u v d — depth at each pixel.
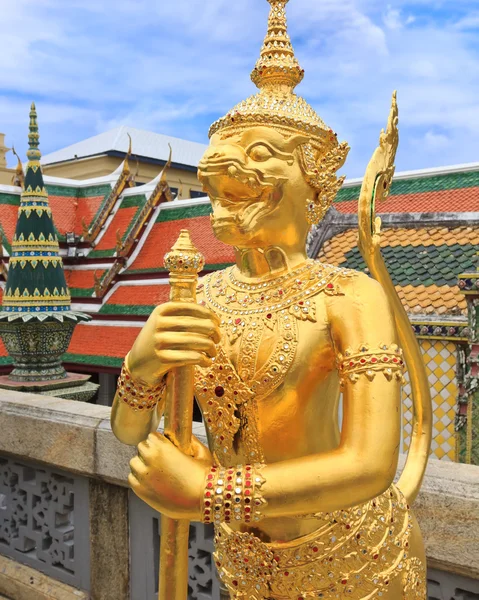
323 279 1.70
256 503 1.47
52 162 34.69
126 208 18.62
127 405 1.71
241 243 1.72
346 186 12.43
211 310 1.77
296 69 1.78
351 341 1.58
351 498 1.48
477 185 11.16
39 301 10.19
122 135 33.97
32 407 3.85
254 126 1.64
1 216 17.38
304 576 1.65
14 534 4.06
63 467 3.62
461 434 8.83
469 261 9.71
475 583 2.42
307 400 1.64
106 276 17.28
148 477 1.55
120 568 3.49
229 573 1.84
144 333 1.59
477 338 8.59
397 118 1.86
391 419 1.51
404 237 10.78
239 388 1.67
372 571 1.67
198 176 1.71
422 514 2.46
